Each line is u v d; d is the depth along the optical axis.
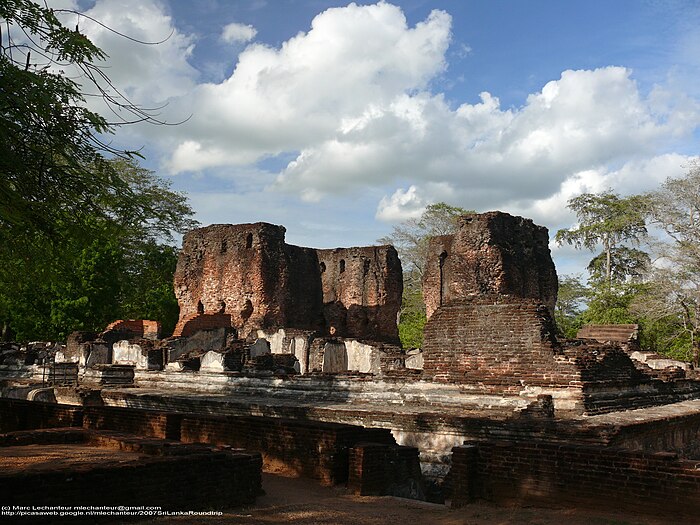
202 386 25.02
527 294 28.95
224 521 8.84
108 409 15.50
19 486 7.64
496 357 17.22
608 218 55.19
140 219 13.46
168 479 8.98
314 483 11.81
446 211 61.25
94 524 8.16
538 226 30.72
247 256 36.56
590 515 9.07
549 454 9.84
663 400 19.41
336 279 39.38
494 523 9.18
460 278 27.75
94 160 12.44
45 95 11.04
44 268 13.73
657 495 8.80
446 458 14.80
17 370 31.91
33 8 11.69
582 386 15.76
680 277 39.94
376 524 9.23
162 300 48.91
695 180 41.84
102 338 31.30
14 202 11.20
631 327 32.06
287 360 27.39
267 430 12.97
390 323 37.88
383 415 16.00
